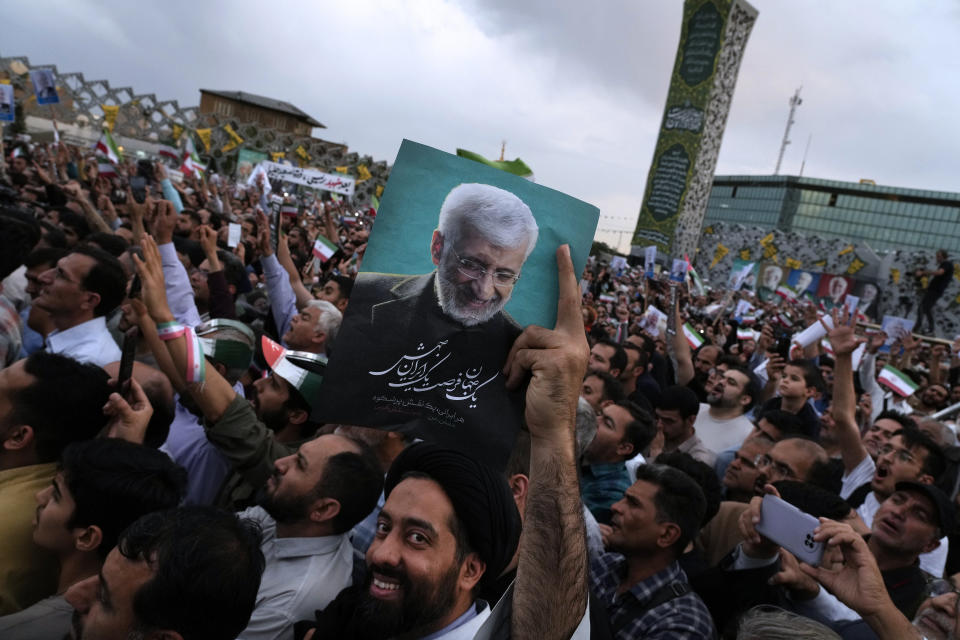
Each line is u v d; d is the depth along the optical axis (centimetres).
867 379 659
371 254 124
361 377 122
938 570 352
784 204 9106
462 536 162
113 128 3309
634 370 578
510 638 114
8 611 184
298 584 208
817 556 216
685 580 259
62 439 213
